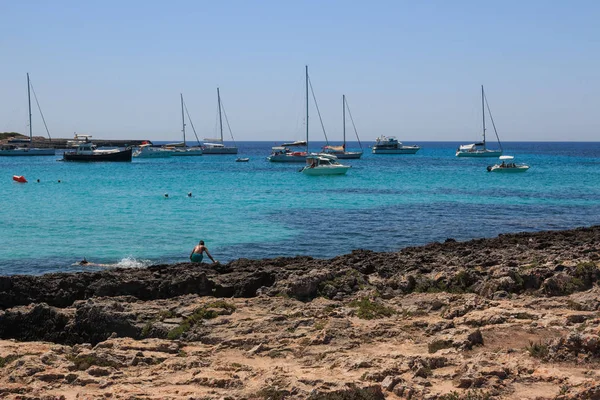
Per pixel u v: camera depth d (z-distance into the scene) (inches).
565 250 1120.2
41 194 2554.1
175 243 1416.1
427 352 578.9
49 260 1227.9
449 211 2001.7
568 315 657.6
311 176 3688.5
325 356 570.6
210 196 2486.5
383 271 938.7
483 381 487.5
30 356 570.9
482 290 823.7
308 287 812.0
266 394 468.4
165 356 584.1
